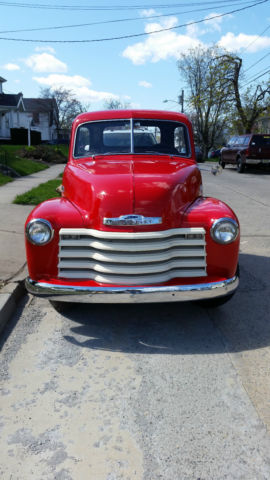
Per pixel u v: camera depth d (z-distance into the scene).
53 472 2.12
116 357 3.21
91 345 3.40
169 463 2.17
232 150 20.98
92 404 2.65
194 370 3.02
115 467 2.15
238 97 33.59
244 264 5.47
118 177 3.58
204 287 3.20
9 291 4.14
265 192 12.17
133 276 3.24
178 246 3.32
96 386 2.84
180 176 3.73
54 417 2.53
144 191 3.33
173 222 3.31
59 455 2.23
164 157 4.61
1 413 2.57
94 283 3.28
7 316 3.86
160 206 3.28
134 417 2.52
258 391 2.76
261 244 6.41
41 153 24.47
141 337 3.54
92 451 2.26
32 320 3.88
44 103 59.12
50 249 3.32
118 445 2.30
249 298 4.36
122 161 4.36
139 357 3.21
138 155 4.57
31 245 3.33
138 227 3.20
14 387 2.83
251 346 3.37
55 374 2.98
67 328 3.71
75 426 2.45
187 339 3.49
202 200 3.74
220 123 49.94
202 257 3.35
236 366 3.06
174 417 2.52
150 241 3.23
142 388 2.81
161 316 3.96
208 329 3.68
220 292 3.25
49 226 3.28
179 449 2.27
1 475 2.10
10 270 4.75
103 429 2.43
